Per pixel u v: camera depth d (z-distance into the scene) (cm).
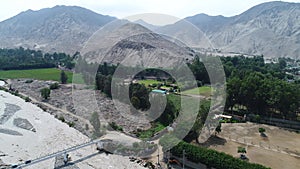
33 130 4891
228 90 5716
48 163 3572
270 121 5450
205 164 3384
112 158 3700
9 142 4344
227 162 3216
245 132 4838
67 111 6216
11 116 5709
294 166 3619
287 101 5353
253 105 5728
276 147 4225
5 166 3500
